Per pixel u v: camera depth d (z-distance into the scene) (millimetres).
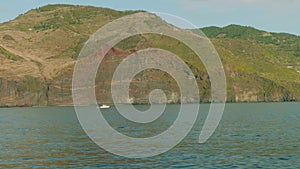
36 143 76750
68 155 62844
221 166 54406
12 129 107188
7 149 69250
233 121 127938
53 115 167625
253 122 123875
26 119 147250
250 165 54906
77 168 53656
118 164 55844
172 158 59906
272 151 65562
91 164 56000
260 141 77562
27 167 54438
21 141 80062
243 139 80688
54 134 92438
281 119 137250
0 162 57688
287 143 74688
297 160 58094
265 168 53125
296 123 119875
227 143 74875
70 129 104250
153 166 54562
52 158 60469
